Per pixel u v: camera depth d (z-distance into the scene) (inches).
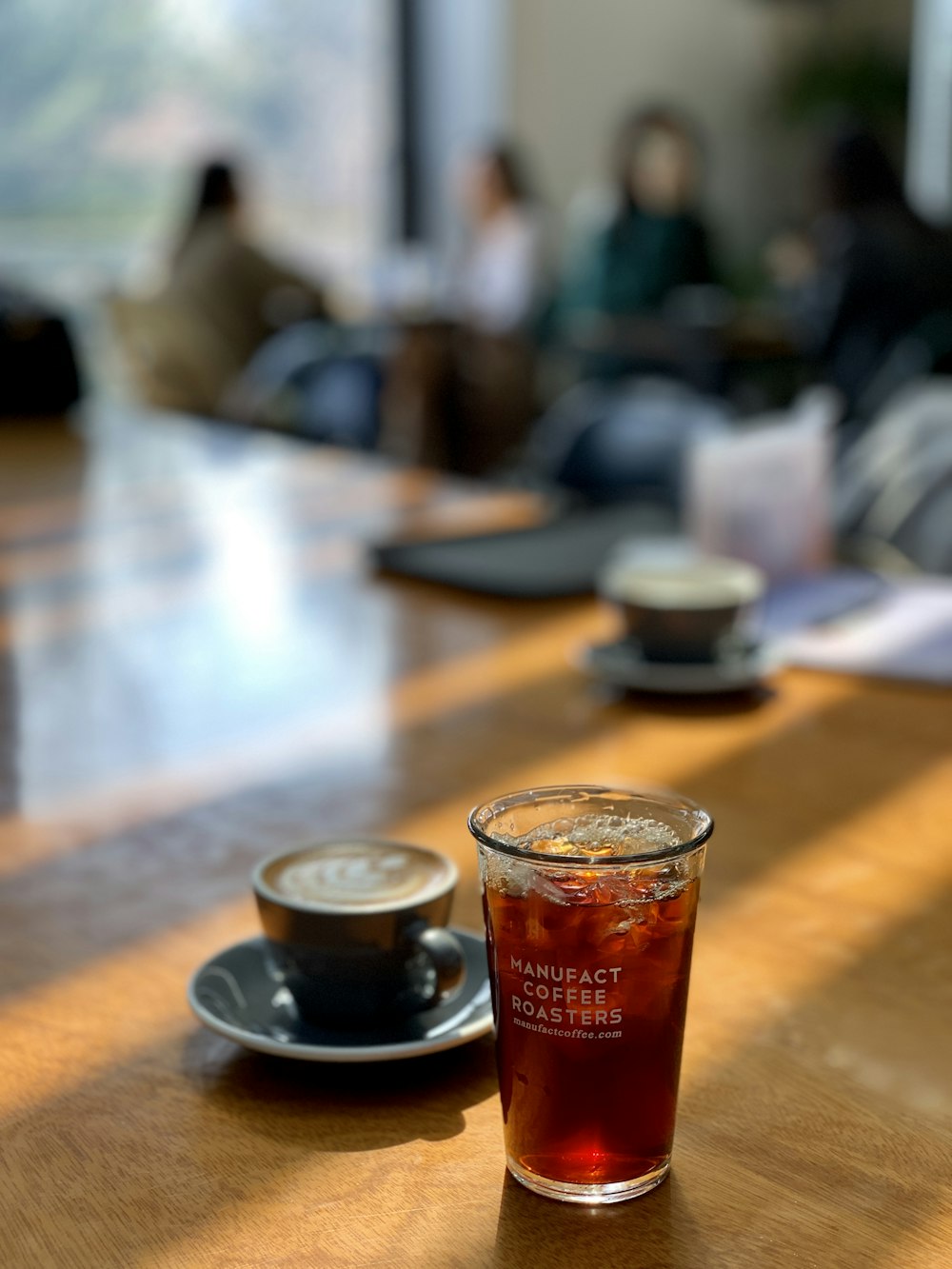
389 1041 26.4
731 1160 23.7
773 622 57.6
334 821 39.4
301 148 286.5
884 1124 24.8
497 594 64.0
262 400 132.3
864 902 33.9
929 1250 21.3
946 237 185.9
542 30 296.5
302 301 230.5
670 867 22.0
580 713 49.1
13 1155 24.1
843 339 187.8
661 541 70.9
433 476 95.3
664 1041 22.4
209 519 82.4
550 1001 22.0
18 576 69.7
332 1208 22.5
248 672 54.2
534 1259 21.2
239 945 29.5
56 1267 21.1
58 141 259.3
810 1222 22.0
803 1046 27.4
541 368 253.6
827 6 327.6
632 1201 22.6
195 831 38.9
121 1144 24.4
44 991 29.9
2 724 48.5
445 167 298.8
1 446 108.6
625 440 91.7
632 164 257.3
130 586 67.3
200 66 272.1
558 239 303.9
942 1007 29.0
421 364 222.1
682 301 253.4
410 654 56.4
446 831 38.4
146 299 221.5
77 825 39.4
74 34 258.2
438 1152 24.0
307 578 68.5
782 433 62.2
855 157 186.5
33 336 122.1
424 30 294.7
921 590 63.5
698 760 44.3
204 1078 26.4
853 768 43.4
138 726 48.1
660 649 51.5
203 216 229.1
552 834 23.8
